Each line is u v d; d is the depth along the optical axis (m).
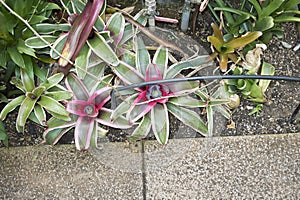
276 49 1.75
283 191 1.55
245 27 1.70
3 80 1.67
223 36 1.70
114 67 1.46
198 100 1.50
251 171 1.58
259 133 1.63
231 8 1.63
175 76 1.49
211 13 1.77
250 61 1.64
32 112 1.53
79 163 1.60
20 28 1.49
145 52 1.49
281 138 1.62
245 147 1.61
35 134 1.64
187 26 1.74
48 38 1.49
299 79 1.40
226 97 1.61
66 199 1.55
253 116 1.66
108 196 1.56
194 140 1.61
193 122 1.51
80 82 1.49
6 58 1.49
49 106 1.46
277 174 1.57
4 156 1.61
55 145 1.62
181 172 1.58
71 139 1.64
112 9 1.63
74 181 1.58
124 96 1.48
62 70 1.47
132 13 1.75
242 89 1.61
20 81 1.53
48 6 1.54
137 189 1.56
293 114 1.63
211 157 1.60
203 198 1.55
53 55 1.42
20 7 1.43
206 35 1.75
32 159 1.61
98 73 1.51
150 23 1.64
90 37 1.45
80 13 1.44
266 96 1.68
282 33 1.75
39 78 1.55
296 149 1.61
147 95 1.46
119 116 1.48
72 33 1.38
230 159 1.59
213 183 1.56
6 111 1.48
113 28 1.50
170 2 1.74
